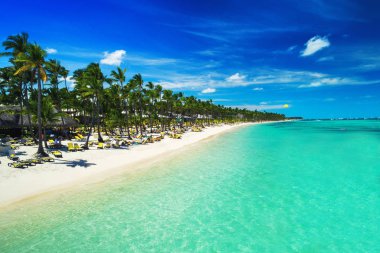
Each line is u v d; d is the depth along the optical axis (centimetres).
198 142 4653
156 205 1488
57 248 1047
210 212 1402
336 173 2211
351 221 1298
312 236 1155
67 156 2656
